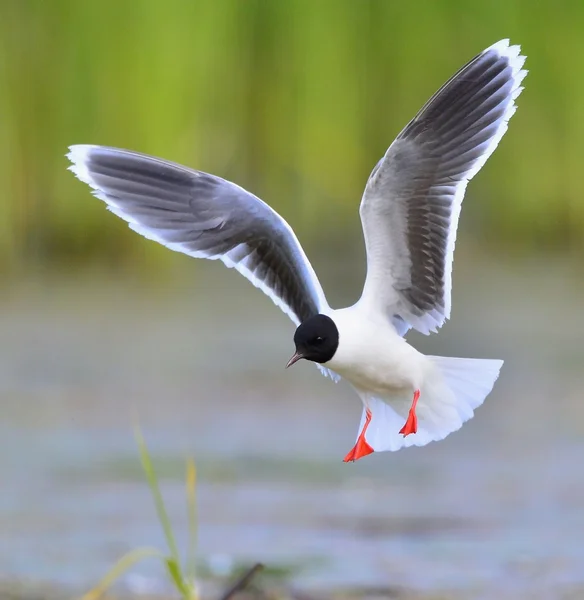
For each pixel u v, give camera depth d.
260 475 11.84
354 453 8.05
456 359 7.91
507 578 9.46
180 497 11.29
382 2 20.73
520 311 18.42
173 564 8.26
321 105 20.61
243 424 13.41
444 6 20.73
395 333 7.88
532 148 22.05
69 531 10.56
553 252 22.33
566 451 12.57
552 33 21.05
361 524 10.61
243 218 8.14
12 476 11.77
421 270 7.84
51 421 13.42
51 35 19.56
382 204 7.65
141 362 15.80
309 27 20.52
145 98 19.31
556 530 10.49
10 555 10.05
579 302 18.95
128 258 20.53
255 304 19.39
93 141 19.53
